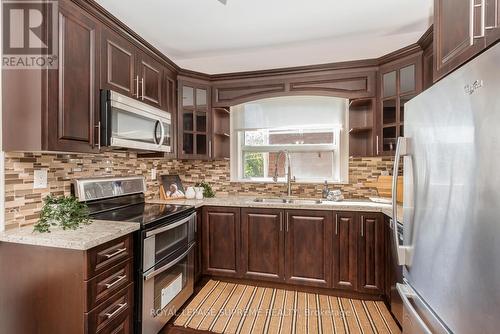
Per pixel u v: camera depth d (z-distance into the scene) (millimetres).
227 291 2496
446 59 1256
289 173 2973
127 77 2037
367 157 2895
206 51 2961
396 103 2457
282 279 2521
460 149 907
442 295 1009
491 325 771
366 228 2332
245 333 1889
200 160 3342
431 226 1087
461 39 1121
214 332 1904
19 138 1423
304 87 2834
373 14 2230
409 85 2369
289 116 3121
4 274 1415
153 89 2385
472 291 848
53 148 1441
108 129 1760
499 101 743
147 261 1694
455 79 938
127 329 1571
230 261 2643
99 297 1369
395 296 2000
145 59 2275
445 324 992
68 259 1322
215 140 3188
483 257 800
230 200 2787
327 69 2746
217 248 2670
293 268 2496
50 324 1344
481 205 809
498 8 905
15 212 1515
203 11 2164
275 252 2537
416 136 1233
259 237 2572
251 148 3312
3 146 1441
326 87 2771
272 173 3271
